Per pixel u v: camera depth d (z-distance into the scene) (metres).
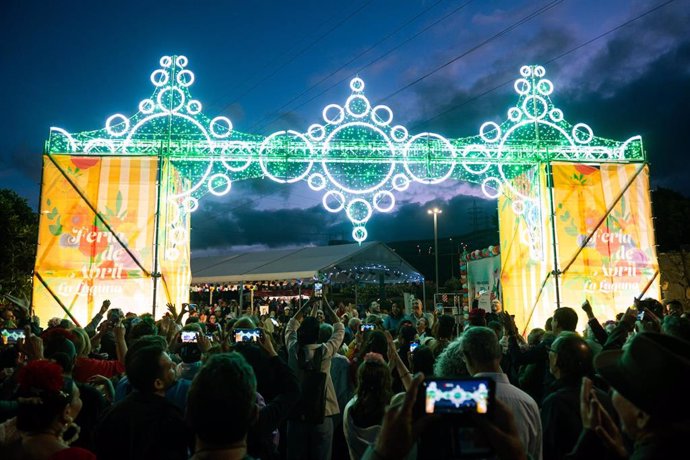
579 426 3.13
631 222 15.15
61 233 13.56
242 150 14.67
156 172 14.06
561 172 15.16
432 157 15.02
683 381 1.71
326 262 21.20
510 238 17.02
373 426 3.68
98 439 2.88
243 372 2.10
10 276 21.81
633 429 1.91
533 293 15.65
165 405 2.97
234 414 2.02
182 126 14.41
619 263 14.92
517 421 3.11
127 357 3.85
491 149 15.16
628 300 14.81
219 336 7.51
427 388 2.00
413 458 3.15
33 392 2.72
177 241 15.20
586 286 14.73
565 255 14.77
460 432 1.99
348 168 14.96
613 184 15.30
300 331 5.23
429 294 45.66
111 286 13.50
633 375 1.81
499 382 3.23
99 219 13.70
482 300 19.30
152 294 13.55
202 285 25.31
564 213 14.97
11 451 2.80
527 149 15.27
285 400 3.51
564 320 5.32
